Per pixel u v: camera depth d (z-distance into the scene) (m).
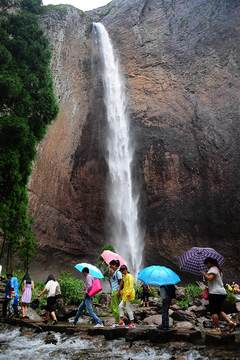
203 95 32.41
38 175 26.89
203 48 33.91
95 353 6.85
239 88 31.62
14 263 23.64
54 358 6.69
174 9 36.59
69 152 29.67
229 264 28.45
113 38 36.47
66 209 28.48
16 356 6.96
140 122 32.34
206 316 11.15
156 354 6.54
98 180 30.72
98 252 29.16
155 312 11.40
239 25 33.38
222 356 6.14
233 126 30.73
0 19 16.17
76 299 13.24
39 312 12.02
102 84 33.78
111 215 30.44
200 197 29.95
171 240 29.52
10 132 13.92
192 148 30.98
